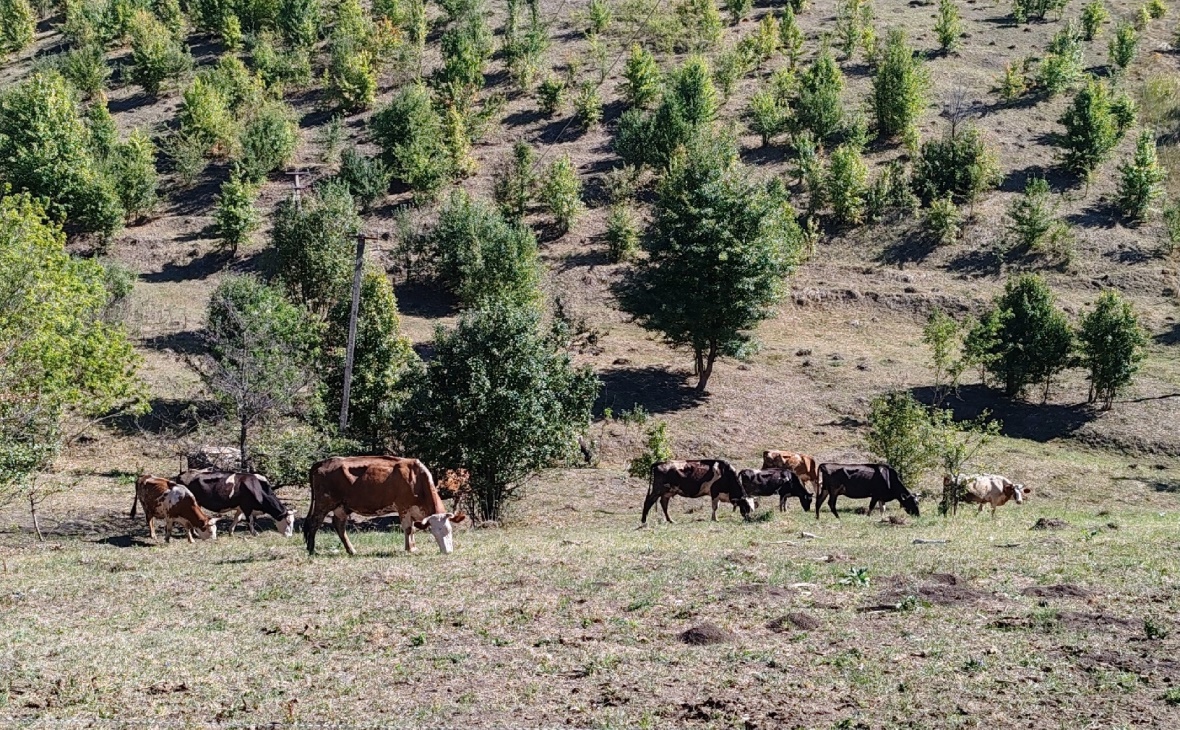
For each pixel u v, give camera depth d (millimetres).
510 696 11273
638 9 85062
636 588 15711
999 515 29875
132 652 12961
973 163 62781
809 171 61781
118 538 26562
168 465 38125
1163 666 11766
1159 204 61406
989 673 11648
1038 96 72500
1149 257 57000
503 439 28375
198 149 67312
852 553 18422
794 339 53469
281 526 26953
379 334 33906
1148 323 52156
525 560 18234
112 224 60375
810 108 66438
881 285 57000
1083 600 14578
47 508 31578
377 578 16750
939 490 37031
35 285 24672
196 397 43000
